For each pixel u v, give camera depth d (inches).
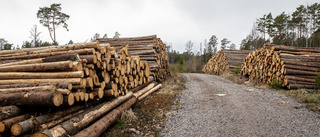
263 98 258.4
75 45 187.0
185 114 196.2
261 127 152.4
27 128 104.5
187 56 2381.9
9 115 108.5
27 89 126.6
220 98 265.6
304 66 350.0
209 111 202.5
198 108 217.6
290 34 1512.1
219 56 866.1
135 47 453.1
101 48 179.5
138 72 273.4
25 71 157.5
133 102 224.2
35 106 118.3
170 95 299.7
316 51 389.7
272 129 147.8
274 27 1338.6
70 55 154.4
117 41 498.6
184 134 145.5
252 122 163.9
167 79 489.7
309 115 178.2
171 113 201.2
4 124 99.7
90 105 163.0
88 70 155.6
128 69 233.1
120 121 170.4
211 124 163.3
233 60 740.0
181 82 452.1
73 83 139.2
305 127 149.6
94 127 134.4
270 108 206.4
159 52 473.1
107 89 187.9
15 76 152.7
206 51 2470.5
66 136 114.6
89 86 151.0
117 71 201.3
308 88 321.7
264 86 371.6
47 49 207.5
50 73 148.7
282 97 262.8
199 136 140.5
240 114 187.2
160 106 232.8
